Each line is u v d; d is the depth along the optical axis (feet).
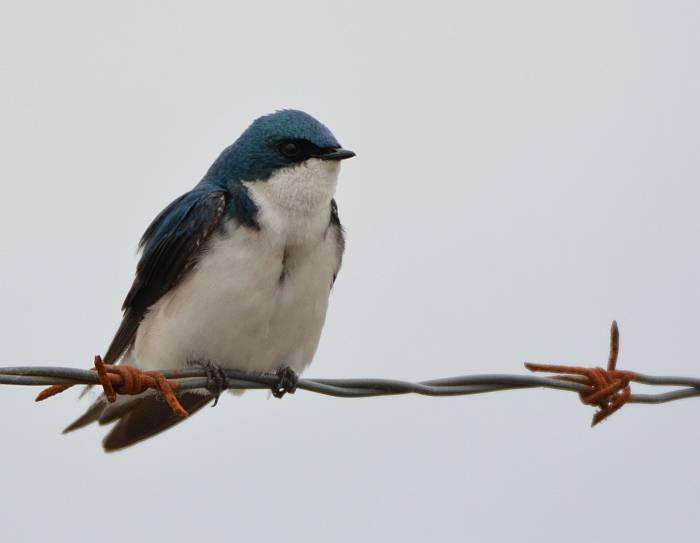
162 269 36.35
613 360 33.19
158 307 36.63
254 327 35.32
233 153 36.63
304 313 35.96
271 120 36.27
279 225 35.29
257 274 34.99
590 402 33.01
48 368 27.25
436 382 31.63
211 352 35.50
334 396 31.07
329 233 36.35
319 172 35.99
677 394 33.91
